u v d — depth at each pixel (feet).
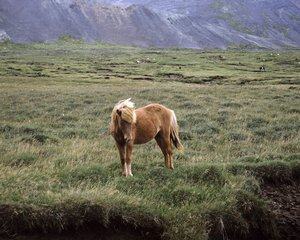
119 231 31.68
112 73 325.83
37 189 34.19
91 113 92.53
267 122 79.66
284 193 41.06
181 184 37.70
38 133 64.23
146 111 41.68
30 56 546.67
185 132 64.95
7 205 30.04
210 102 111.86
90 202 31.50
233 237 34.22
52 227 30.45
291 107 98.12
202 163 42.65
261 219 35.60
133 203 32.63
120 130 38.96
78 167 40.19
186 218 32.30
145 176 39.24
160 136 42.83
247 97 130.72
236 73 338.75
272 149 54.95
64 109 100.42
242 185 38.47
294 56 592.60
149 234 31.91
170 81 261.44
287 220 36.42
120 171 40.68
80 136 65.00
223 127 74.02
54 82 229.45
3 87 186.50
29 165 41.24
